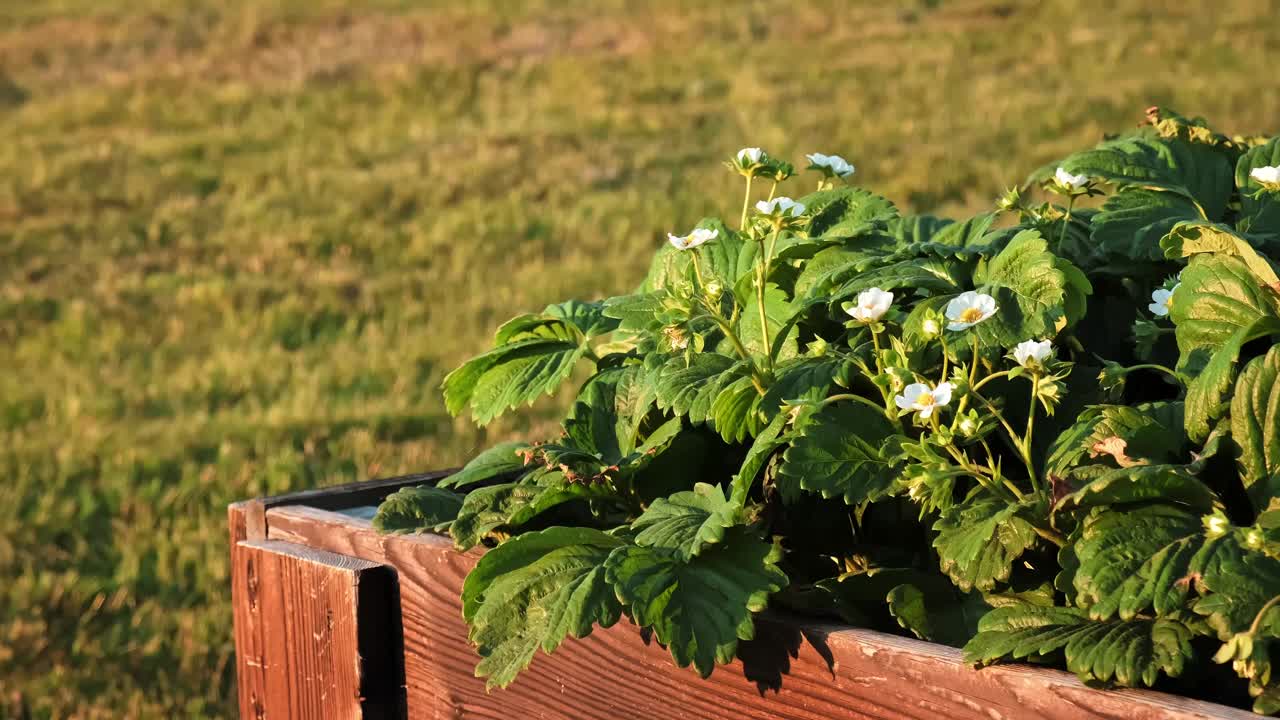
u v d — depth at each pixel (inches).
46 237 444.8
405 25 837.2
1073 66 653.3
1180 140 88.7
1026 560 65.0
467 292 359.3
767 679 61.6
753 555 63.8
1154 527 55.7
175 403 274.1
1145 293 82.0
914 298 77.5
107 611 176.6
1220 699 56.4
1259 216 81.0
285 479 220.5
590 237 410.9
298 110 649.0
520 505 74.0
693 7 855.7
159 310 355.3
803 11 827.4
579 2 890.1
